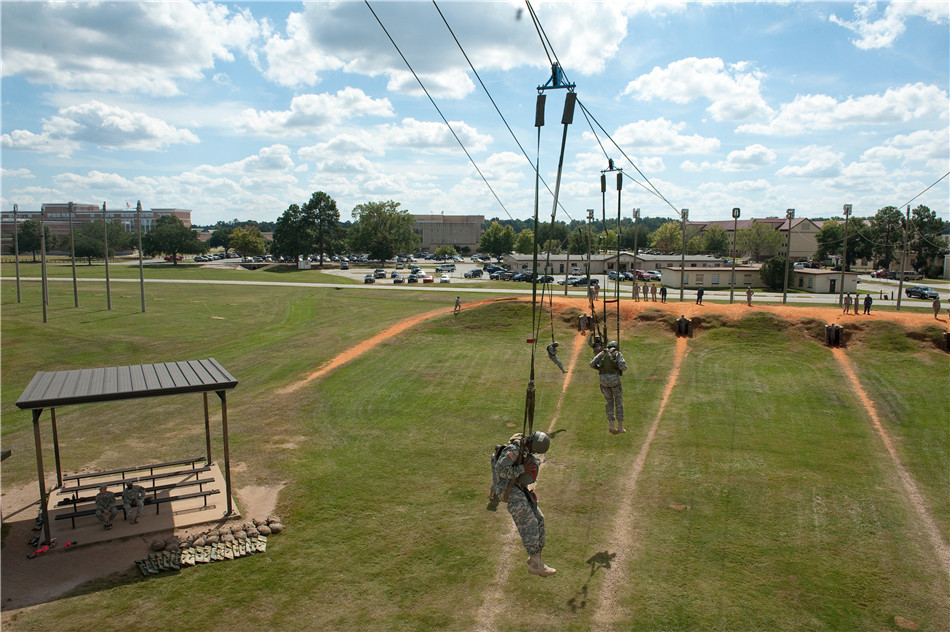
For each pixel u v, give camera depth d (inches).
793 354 1425.9
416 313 2202.3
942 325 1467.8
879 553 550.9
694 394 1119.6
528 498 259.0
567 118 258.7
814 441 865.5
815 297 3036.4
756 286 3597.4
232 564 526.0
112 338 1856.5
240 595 478.6
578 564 526.6
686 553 547.2
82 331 1977.1
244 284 3863.2
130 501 587.8
